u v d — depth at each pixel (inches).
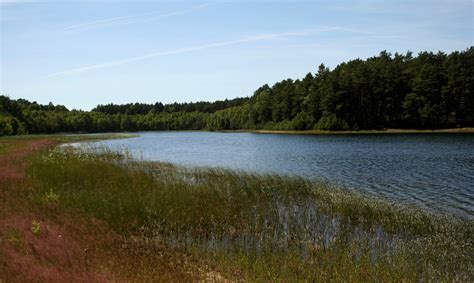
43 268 339.6
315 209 701.3
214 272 415.5
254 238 545.6
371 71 4153.5
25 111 4904.0
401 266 442.3
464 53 3929.6
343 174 1146.7
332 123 3973.9
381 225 617.6
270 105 5324.8
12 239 400.5
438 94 3740.2
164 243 508.1
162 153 2044.8
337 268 427.8
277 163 1472.7
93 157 1181.7
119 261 407.2
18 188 690.2
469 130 3518.7
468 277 426.6
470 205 758.5
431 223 626.5
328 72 4881.9
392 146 2119.8
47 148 1584.6
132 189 738.8
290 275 405.1
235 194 768.3
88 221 548.4
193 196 711.1
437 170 1214.9
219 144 2837.1
